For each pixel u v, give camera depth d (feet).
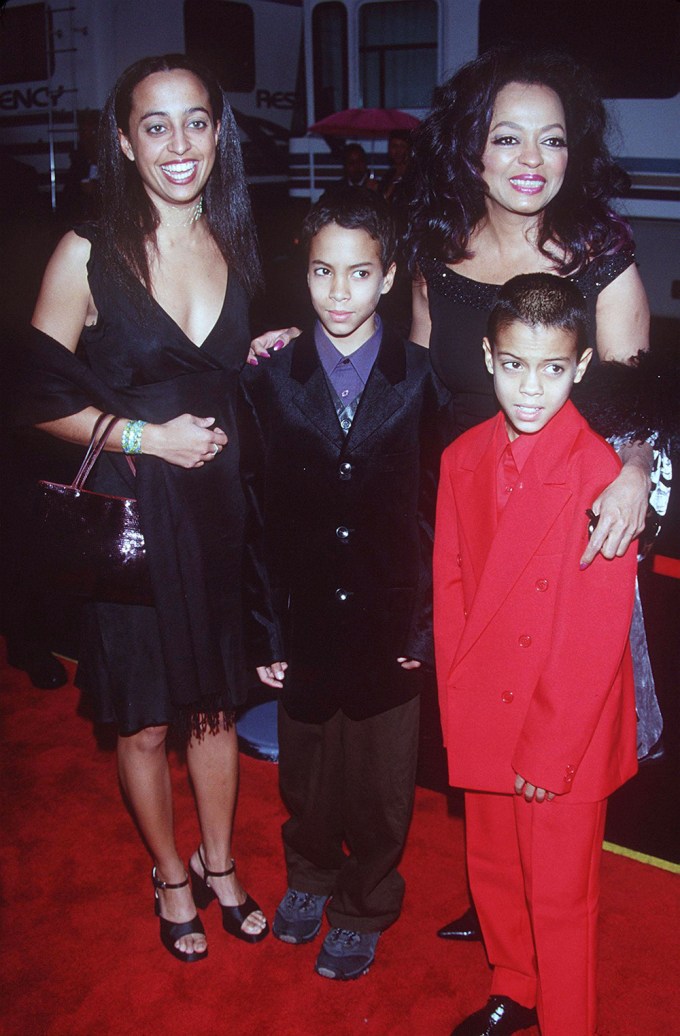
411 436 7.05
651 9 22.94
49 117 31.91
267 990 7.68
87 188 28.32
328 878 8.25
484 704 6.52
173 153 6.77
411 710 7.51
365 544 7.11
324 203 6.57
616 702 6.30
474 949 8.02
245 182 7.45
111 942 8.15
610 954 7.86
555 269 7.06
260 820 9.56
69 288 7.03
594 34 23.68
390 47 28.55
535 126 6.66
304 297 32.68
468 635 6.42
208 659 7.41
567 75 6.81
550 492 6.14
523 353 5.85
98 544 7.09
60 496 7.14
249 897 8.38
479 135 6.83
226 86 33.32
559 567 6.19
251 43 33.76
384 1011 7.45
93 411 7.20
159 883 8.12
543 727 6.15
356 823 7.72
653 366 6.70
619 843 9.25
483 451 6.49
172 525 7.17
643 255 24.63
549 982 6.61
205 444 7.02
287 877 8.39
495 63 6.76
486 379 7.30
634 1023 7.23
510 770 6.53
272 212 35.81
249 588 7.53
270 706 11.16
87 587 7.17
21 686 11.90
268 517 7.35
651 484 6.53
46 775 10.22
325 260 6.56
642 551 6.75
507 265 7.22
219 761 8.00
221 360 7.40
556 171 6.77
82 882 8.79
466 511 6.56
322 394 6.99
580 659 6.06
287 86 35.47
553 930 6.52
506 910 7.10
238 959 8.00
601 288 7.00
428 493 7.19
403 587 7.21
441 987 7.65
